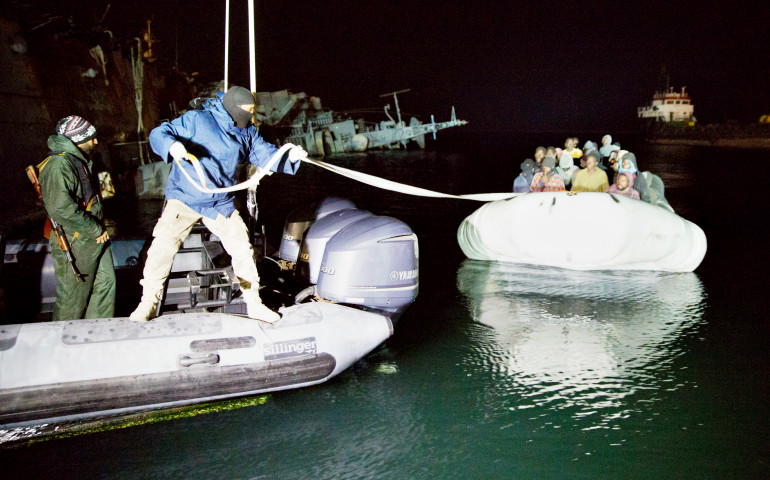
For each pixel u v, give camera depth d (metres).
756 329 5.06
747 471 2.98
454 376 4.08
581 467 3.01
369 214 4.44
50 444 3.15
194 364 3.28
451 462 3.04
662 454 3.13
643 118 103.81
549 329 5.05
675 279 6.79
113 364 3.15
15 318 4.38
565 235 7.14
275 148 3.48
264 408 3.60
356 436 3.29
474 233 7.80
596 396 3.79
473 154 48.25
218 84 33.03
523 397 3.77
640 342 4.74
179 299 4.53
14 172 10.62
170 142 2.90
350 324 3.80
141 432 3.30
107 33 19.20
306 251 4.45
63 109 14.50
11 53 12.16
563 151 9.27
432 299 5.93
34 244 4.51
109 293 3.86
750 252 8.34
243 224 3.49
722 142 85.12
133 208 12.20
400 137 65.31
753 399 3.76
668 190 16.89
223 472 2.93
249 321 3.54
